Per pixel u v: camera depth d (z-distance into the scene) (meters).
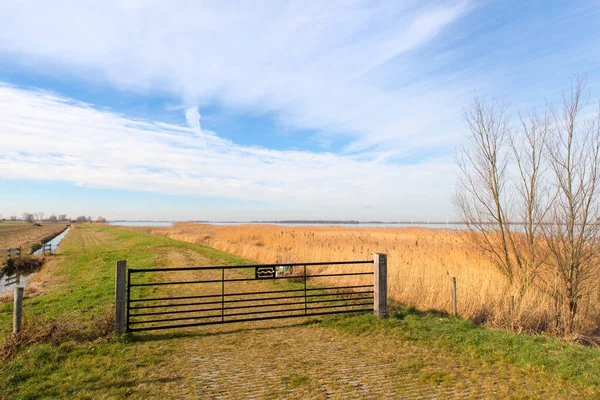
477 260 15.27
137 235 49.38
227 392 5.23
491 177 13.20
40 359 6.14
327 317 9.52
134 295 12.20
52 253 30.34
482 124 13.38
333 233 40.31
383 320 9.12
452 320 9.13
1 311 10.73
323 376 5.83
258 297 12.33
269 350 7.10
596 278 10.54
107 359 6.39
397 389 5.38
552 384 5.57
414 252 20.72
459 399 5.07
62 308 10.55
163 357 6.62
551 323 10.07
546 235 11.11
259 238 38.72
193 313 10.25
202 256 24.22
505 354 6.80
